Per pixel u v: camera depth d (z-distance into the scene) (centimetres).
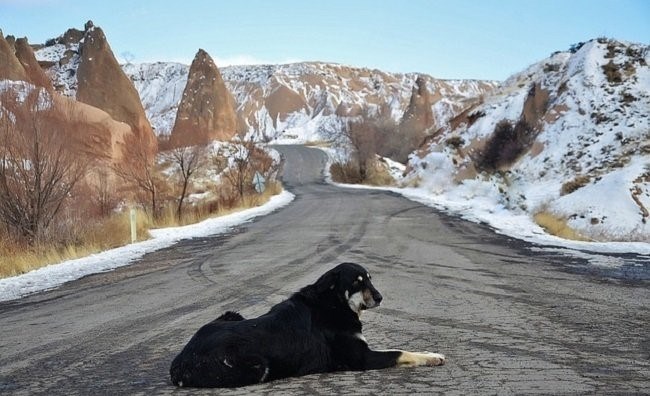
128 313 1075
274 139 16112
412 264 1509
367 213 3073
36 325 1019
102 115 3641
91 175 2969
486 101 5625
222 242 2181
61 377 693
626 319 883
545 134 4300
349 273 635
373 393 563
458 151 5088
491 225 2425
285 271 1460
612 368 639
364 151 6706
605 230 2670
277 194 4925
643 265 1420
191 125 7300
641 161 3441
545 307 981
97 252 2016
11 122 2073
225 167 5253
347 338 630
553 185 3659
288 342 598
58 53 8794
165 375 669
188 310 1066
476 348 737
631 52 4728
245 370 580
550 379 600
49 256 1828
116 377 676
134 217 2284
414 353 652
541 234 2127
